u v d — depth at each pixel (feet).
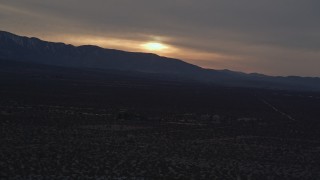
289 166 111.75
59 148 115.03
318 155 130.41
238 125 197.98
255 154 125.80
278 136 168.14
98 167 96.48
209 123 199.11
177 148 127.54
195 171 98.68
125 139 137.59
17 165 93.40
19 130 140.36
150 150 121.49
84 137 136.26
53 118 177.17
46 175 87.30
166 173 94.99
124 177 89.56
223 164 108.99
